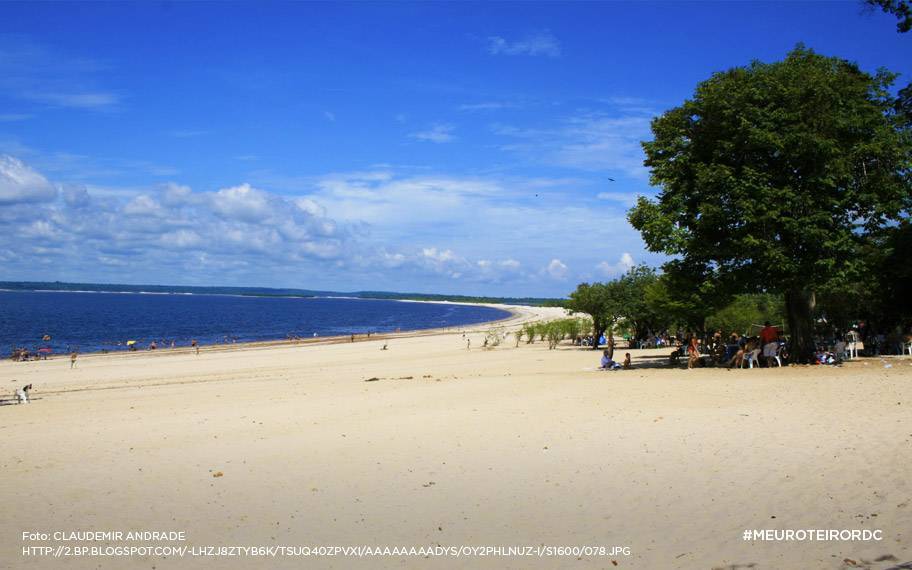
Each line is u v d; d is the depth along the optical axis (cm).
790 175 2578
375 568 789
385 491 1102
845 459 1109
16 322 13700
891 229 3020
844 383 1998
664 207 2809
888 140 2508
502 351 5803
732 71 2730
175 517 1012
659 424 1504
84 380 3975
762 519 872
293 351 6650
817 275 2523
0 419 2156
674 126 2830
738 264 2681
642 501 980
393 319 18812
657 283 4641
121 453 1476
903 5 1328
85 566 825
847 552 745
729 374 2447
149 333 11438
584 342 6419
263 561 826
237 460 1359
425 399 2159
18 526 987
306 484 1163
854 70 2795
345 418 1823
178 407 2284
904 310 3241
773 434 1327
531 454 1295
